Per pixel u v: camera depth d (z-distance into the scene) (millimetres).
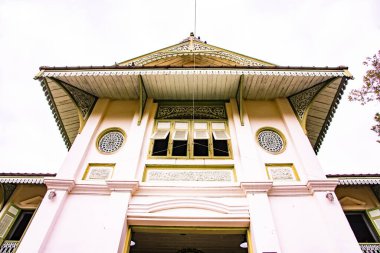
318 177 5387
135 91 7027
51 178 5336
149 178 5617
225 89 6926
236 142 6211
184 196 5266
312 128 7719
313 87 6637
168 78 6570
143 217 4949
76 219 4918
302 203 5105
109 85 6820
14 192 6609
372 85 6359
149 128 6598
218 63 8008
